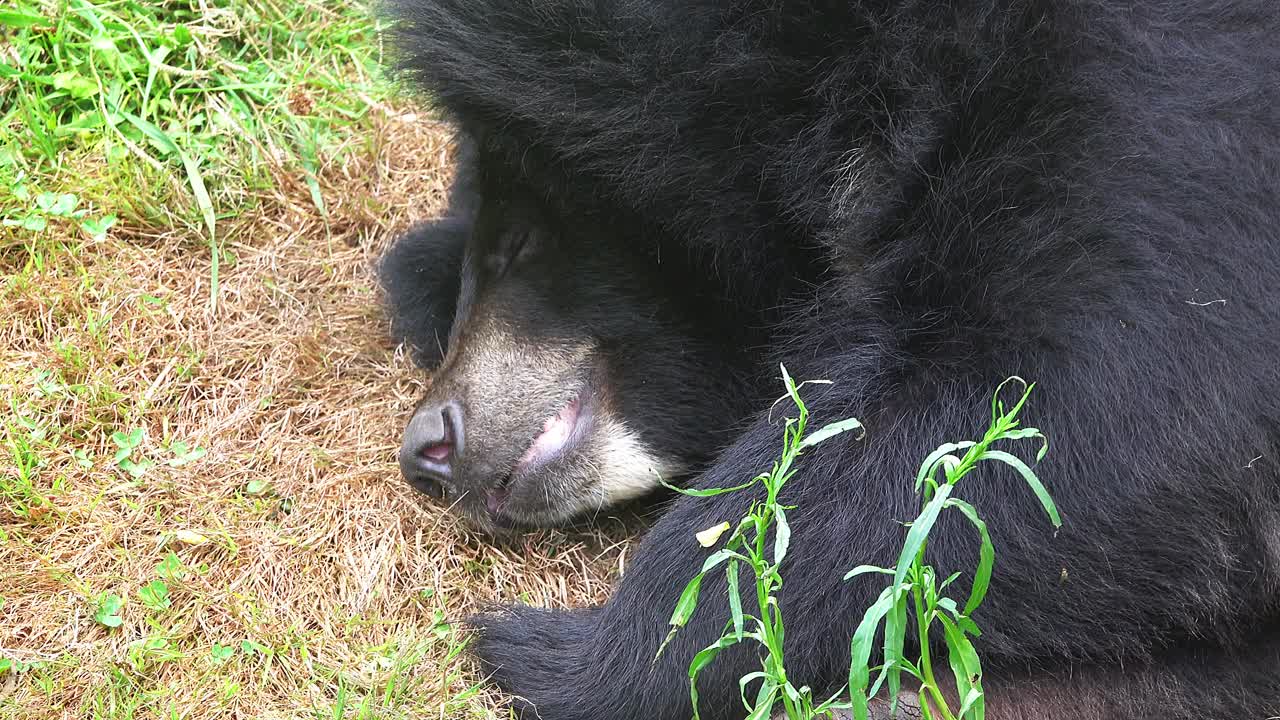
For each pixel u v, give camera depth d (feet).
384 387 16.81
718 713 12.21
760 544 9.84
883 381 12.25
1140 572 11.44
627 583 12.84
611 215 14.12
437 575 14.43
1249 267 11.49
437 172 19.85
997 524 11.43
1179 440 11.29
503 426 14.66
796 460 12.19
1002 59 12.25
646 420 14.75
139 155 18.16
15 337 16.22
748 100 13.10
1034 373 11.55
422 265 17.40
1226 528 11.51
